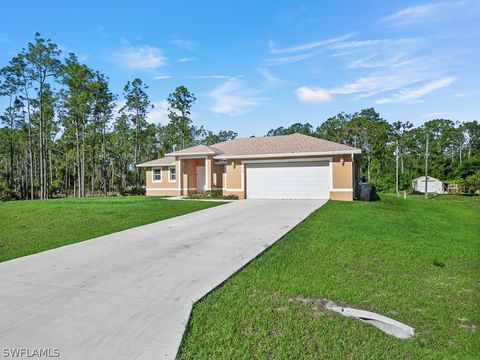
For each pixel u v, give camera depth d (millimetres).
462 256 6543
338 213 11664
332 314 3896
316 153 16750
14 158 51094
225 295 4438
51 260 6230
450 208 17453
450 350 3207
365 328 3572
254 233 8367
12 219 10945
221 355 3045
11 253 6801
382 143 51938
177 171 21391
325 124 59500
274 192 17797
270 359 2977
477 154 54281
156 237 8156
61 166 44344
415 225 10016
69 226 9773
